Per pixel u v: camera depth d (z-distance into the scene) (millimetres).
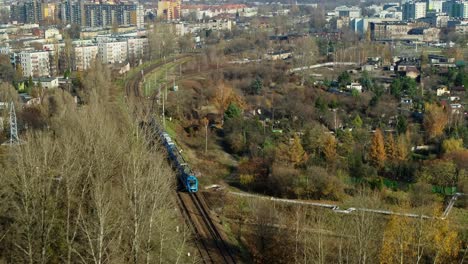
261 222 177375
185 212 194000
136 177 156000
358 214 160375
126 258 143250
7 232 142500
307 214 199375
